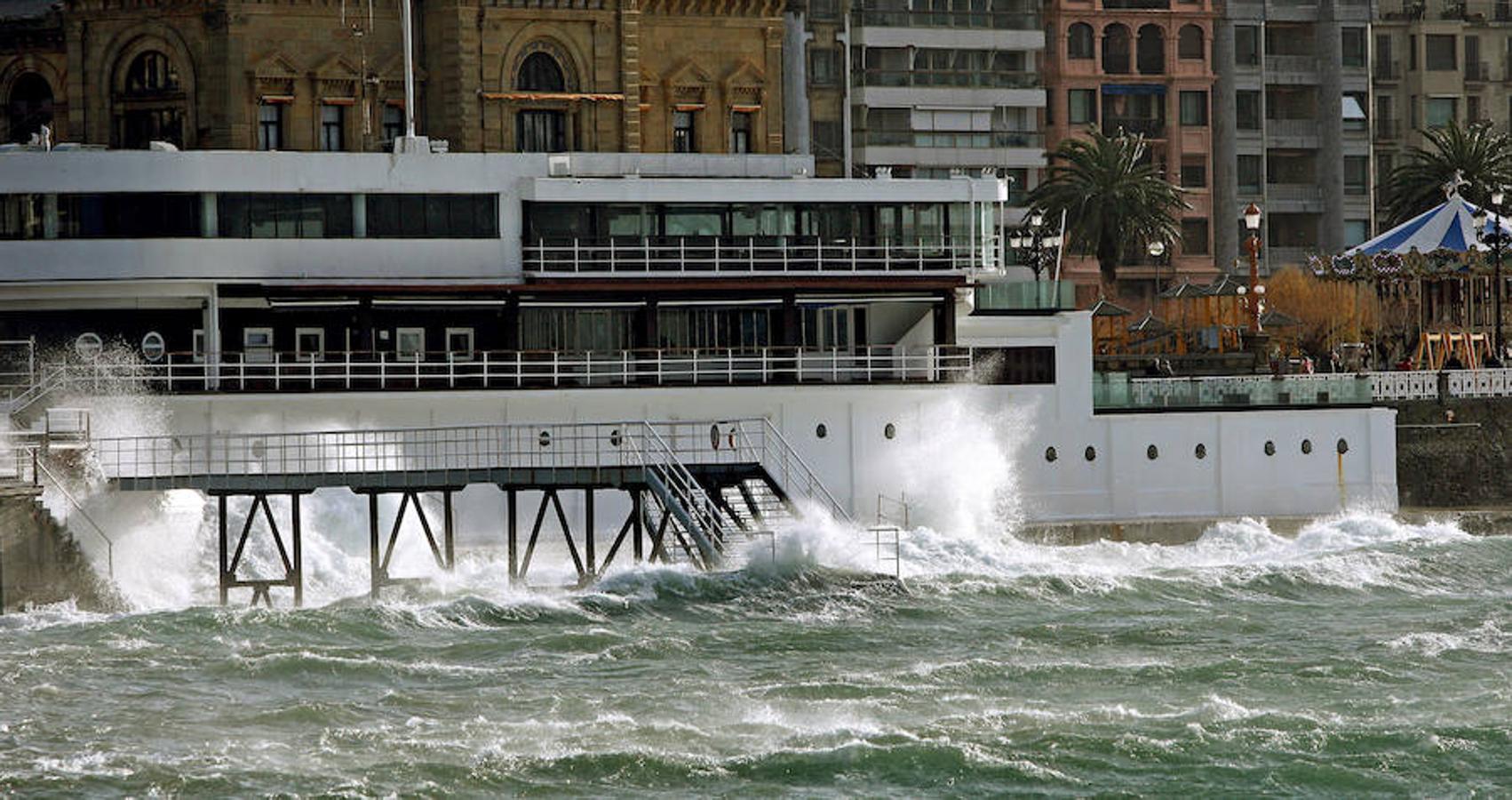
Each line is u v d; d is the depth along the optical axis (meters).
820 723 168.75
